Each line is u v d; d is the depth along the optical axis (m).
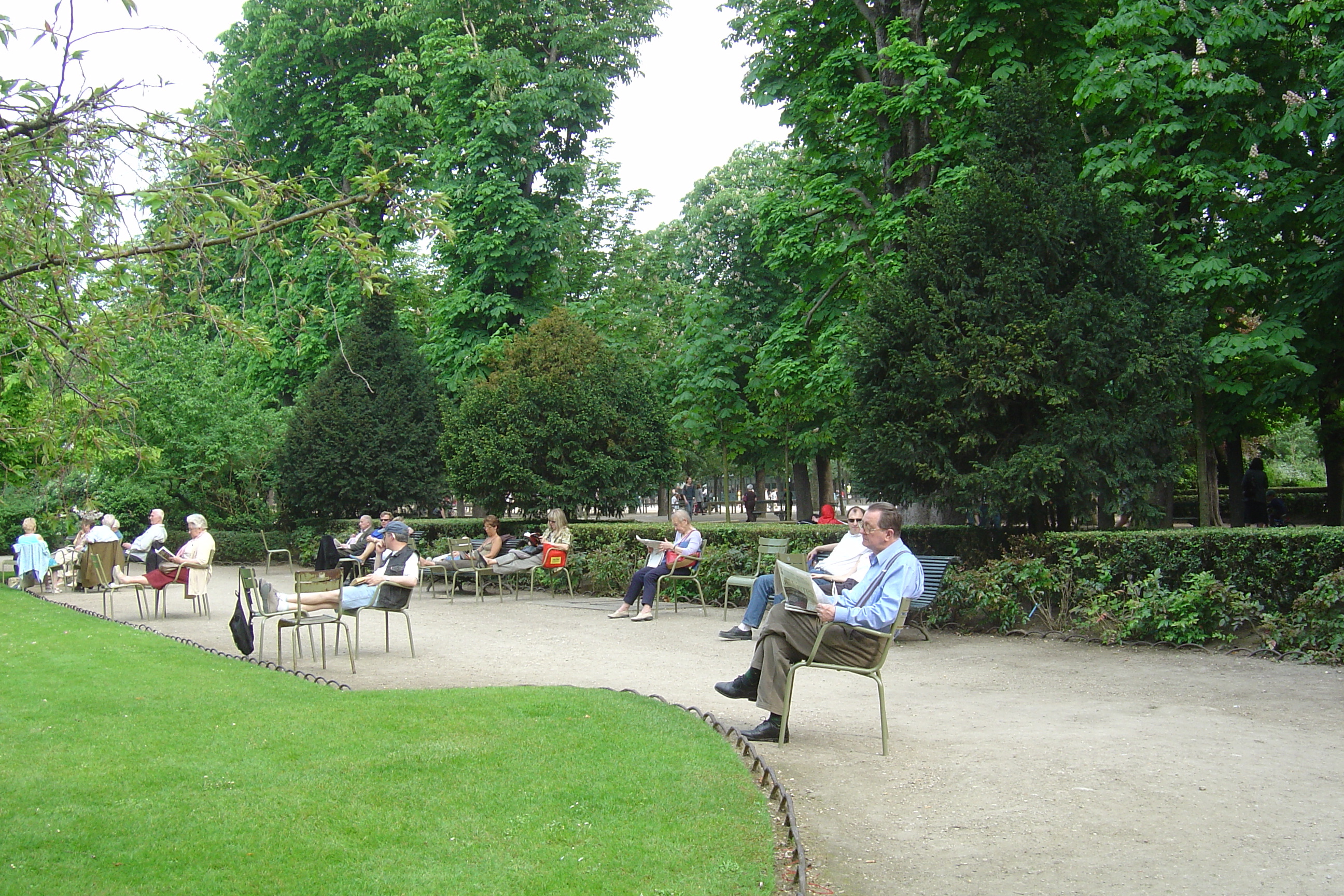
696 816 4.82
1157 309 12.96
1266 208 16.09
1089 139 17.66
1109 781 5.72
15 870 4.15
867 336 12.98
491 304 27.81
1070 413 12.22
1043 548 12.19
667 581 15.98
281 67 30.97
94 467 5.98
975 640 11.46
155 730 6.57
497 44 28.94
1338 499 20.03
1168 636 10.30
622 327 31.98
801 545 14.51
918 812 5.21
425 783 5.32
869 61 18.47
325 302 27.91
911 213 16.52
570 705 7.18
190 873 4.12
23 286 5.22
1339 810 5.17
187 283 5.43
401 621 14.06
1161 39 15.71
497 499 21.50
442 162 28.00
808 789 5.60
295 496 26.09
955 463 12.92
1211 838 4.78
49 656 10.14
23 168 5.00
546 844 4.45
